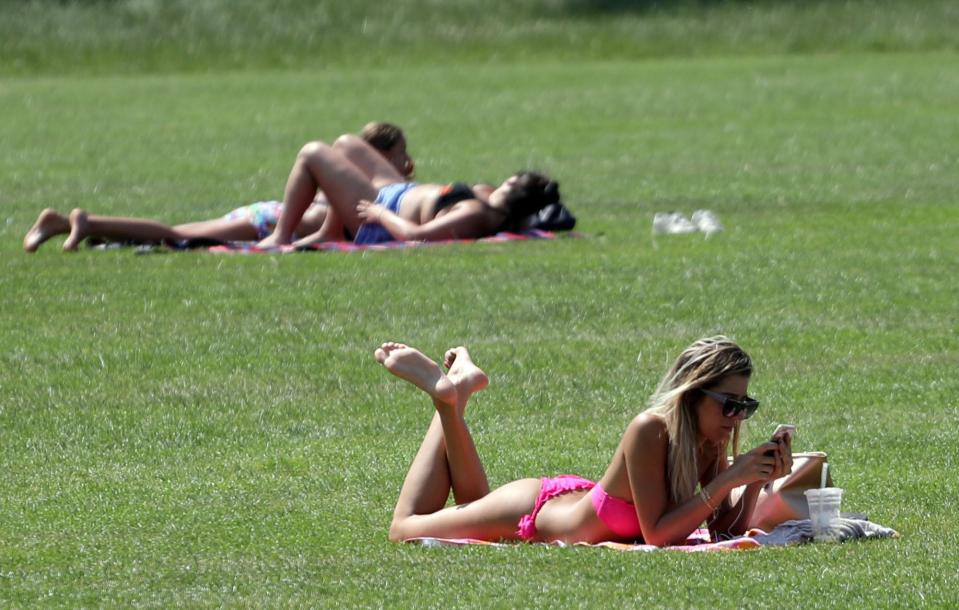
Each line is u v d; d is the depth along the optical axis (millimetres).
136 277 48750
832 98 116375
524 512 24609
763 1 173500
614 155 86312
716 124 102000
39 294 46281
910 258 52406
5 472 30047
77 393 35938
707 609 21203
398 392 36250
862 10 169125
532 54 157125
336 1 167750
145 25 157750
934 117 102688
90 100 122688
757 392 36031
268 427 33375
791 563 23078
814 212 63750
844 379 37125
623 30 163625
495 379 37219
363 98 122250
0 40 151875
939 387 36312
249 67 150750
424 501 25422
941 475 29328
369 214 54125
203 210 66125
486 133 98688
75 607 21797
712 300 45781
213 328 42281
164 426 33344
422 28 162500
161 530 26047
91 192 71938
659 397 23891
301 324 42719
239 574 23266
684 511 23797
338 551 24500
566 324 42938
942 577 22438
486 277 48719
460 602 21578
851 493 28156
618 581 22297
